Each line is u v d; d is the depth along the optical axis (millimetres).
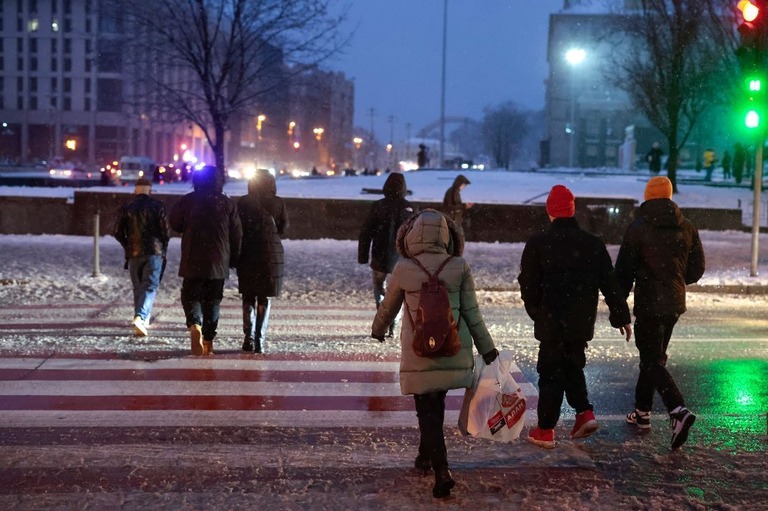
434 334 7996
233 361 14461
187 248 14227
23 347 15219
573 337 9492
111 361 14266
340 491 8531
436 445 8219
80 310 19469
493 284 24500
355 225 36375
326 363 14500
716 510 8172
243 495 8375
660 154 70625
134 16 45156
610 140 123875
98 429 10578
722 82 47656
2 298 21000
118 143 161125
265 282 14852
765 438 10602
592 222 37500
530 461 9609
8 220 35844
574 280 9477
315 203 36344
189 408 11578
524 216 36594
